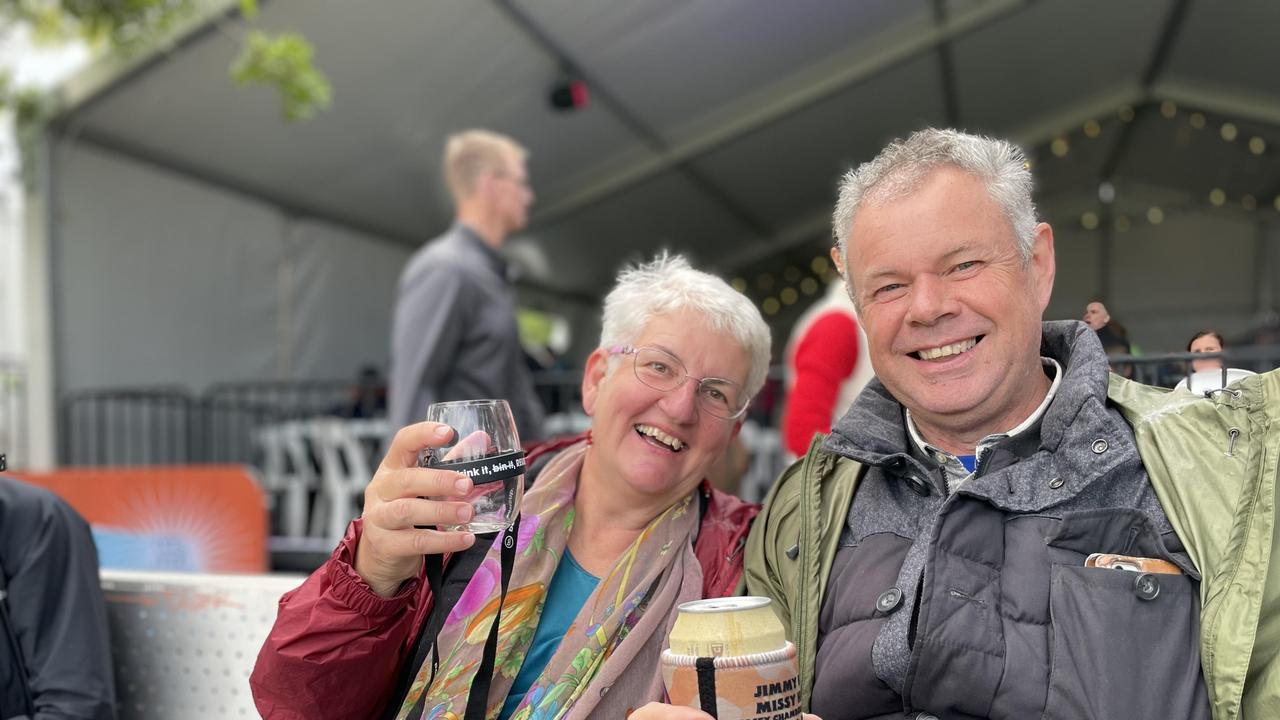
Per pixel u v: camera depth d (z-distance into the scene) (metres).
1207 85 10.03
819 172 10.74
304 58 5.21
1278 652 1.17
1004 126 10.89
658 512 1.59
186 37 5.54
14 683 1.66
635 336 1.56
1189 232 11.15
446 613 1.37
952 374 1.38
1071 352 1.45
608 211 10.22
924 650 1.26
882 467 1.49
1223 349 1.77
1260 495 1.21
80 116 5.96
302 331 7.87
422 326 3.10
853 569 1.43
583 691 1.41
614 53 7.20
